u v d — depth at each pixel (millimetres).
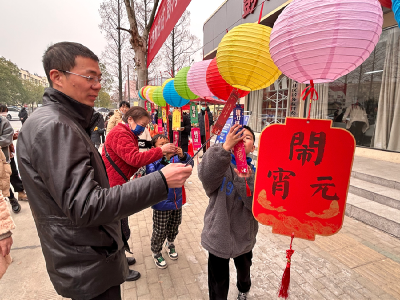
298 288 2070
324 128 1125
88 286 995
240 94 1448
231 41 1167
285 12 919
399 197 3283
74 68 1001
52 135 860
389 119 5020
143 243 2805
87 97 1071
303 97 1155
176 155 2320
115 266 1103
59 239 960
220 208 1539
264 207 1227
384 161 4938
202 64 1887
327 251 2586
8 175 2545
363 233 2928
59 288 1004
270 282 2158
